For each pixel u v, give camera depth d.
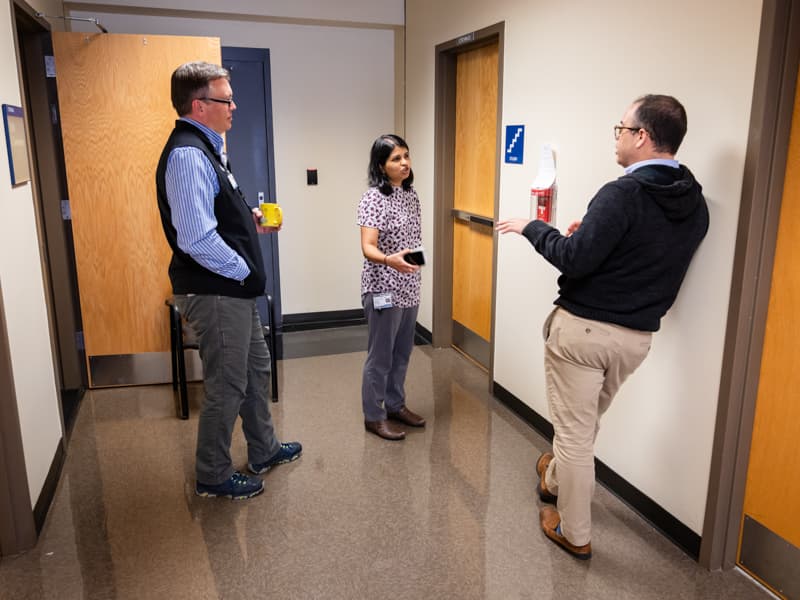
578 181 2.54
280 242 4.62
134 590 1.95
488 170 3.57
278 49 4.30
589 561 2.08
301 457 2.78
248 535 2.22
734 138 1.79
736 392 1.88
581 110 2.48
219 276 2.20
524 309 3.06
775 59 1.66
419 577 2.01
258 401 2.55
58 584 1.97
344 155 4.61
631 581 1.99
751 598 1.91
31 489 2.20
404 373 3.04
